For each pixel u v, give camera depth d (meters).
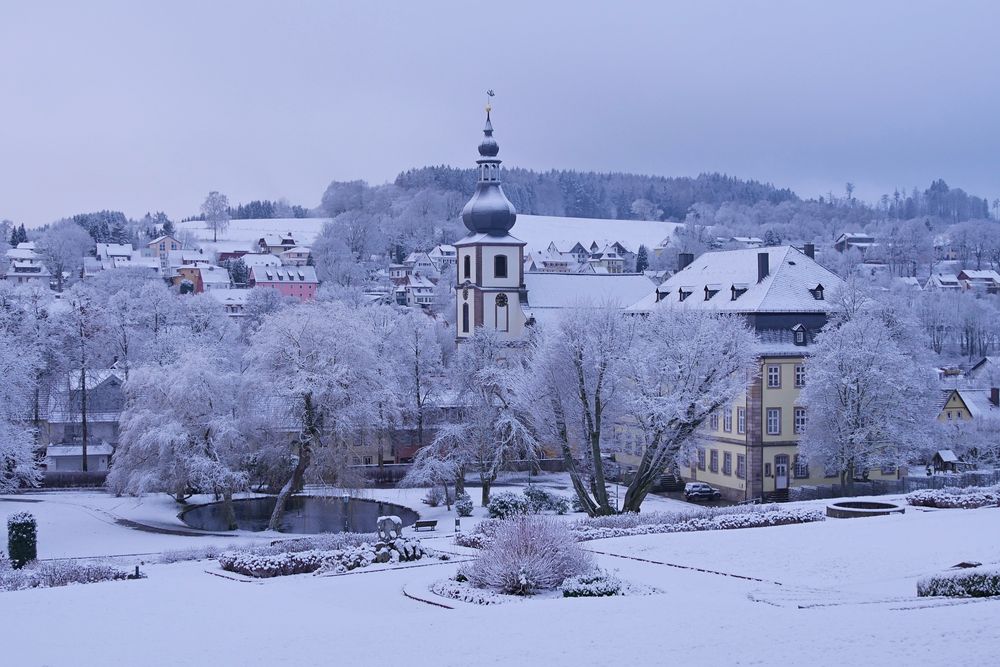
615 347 69.25
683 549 45.28
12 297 127.62
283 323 79.31
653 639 23.70
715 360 68.25
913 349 93.38
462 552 47.78
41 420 120.06
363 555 45.06
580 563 35.50
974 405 121.94
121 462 82.56
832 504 60.97
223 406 82.44
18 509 84.69
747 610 27.31
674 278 115.44
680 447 69.56
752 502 80.25
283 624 30.42
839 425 84.12
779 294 94.94
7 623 31.20
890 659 20.20
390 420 91.19
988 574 28.08
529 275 149.50
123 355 125.31
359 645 25.53
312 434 78.00
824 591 33.09
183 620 31.30
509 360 113.69
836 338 84.62
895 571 37.88
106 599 35.50
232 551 53.69
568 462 70.44
